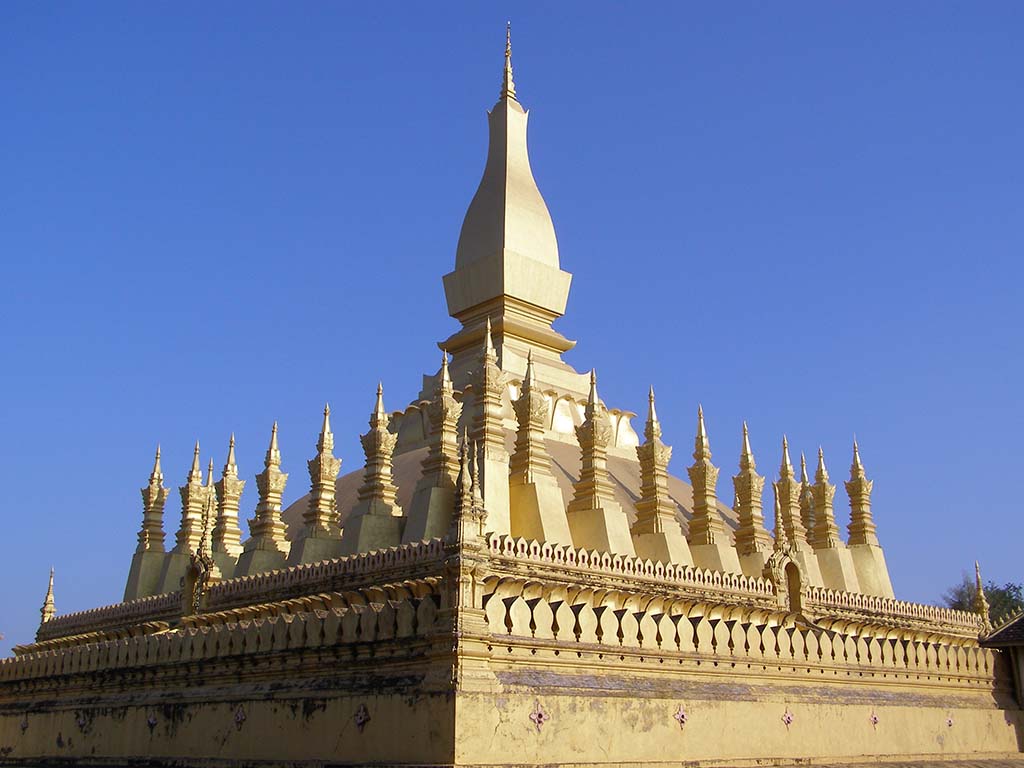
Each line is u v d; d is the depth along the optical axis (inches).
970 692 1574.8
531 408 1406.3
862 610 1562.5
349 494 1684.3
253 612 1289.4
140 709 1282.0
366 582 1189.7
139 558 1839.3
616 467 1737.2
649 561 1279.5
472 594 949.2
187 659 1235.2
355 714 980.6
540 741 946.7
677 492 1800.0
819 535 1809.8
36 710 1515.7
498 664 955.3
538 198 1935.3
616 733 1018.7
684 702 1103.0
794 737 1230.3
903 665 1457.9
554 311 1894.7
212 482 1780.3
